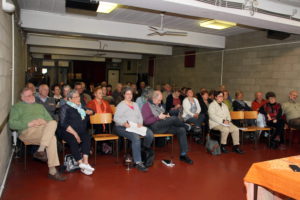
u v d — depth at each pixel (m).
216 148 4.27
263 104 5.26
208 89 7.96
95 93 4.25
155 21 5.89
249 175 1.97
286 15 4.26
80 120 3.36
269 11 4.05
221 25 5.75
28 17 5.24
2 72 2.64
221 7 3.62
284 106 5.21
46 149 3.11
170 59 9.96
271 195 2.05
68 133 3.28
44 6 4.91
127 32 6.19
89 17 5.66
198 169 3.55
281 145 4.86
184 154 3.88
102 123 3.85
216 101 4.57
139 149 3.49
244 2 3.83
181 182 3.09
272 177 1.79
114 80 15.11
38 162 3.60
